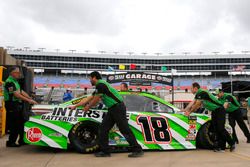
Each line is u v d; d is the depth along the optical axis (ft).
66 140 19.10
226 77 236.02
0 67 26.40
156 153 20.10
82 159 17.67
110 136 19.80
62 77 226.79
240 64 241.76
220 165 16.63
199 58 248.73
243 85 82.64
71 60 249.96
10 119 21.56
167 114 21.30
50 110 19.84
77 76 231.91
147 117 20.57
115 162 16.99
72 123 19.22
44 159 17.60
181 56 251.39
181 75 239.50
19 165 16.03
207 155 19.69
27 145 22.61
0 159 17.57
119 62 253.85
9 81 20.80
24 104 21.56
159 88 190.39
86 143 19.54
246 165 16.70
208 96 21.18
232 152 21.21
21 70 29.17
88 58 251.60
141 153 18.78
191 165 16.55
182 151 21.16
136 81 55.11
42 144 18.66
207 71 244.83
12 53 239.50
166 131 20.88
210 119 22.16
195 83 21.75
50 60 245.86
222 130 21.31
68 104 20.12
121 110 18.40
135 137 19.04
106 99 18.37
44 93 92.79
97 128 19.58
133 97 21.48
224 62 244.63
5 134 29.09
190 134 21.52
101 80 18.63
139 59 254.47
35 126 18.84
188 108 22.11
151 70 252.42
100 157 18.37
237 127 45.27
